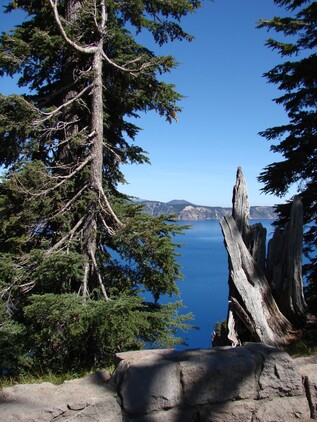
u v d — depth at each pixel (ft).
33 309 17.90
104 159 29.09
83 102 25.32
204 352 10.35
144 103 27.89
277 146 33.65
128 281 23.17
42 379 17.30
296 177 32.73
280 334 16.57
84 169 23.86
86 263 21.79
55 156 26.55
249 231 18.79
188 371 9.59
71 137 23.58
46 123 25.08
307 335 16.28
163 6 27.07
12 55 23.99
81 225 23.84
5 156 25.72
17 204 22.70
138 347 21.66
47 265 19.69
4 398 9.36
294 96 34.42
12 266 20.72
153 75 25.95
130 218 22.09
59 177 22.99
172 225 21.15
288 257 17.62
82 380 10.42
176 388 9.46
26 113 22.68
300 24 33.88
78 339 19.01
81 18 24.18
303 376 10.46
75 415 8.95
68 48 24.22
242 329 17.63
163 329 22.18
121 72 26.27
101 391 9.62
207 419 9.55
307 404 10.21
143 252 21.21
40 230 24.16
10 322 20.76
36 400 9.11
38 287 21.98
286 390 10.13
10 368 19.20
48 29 25.39
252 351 10.44
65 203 23.90
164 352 10.57
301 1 34.53
